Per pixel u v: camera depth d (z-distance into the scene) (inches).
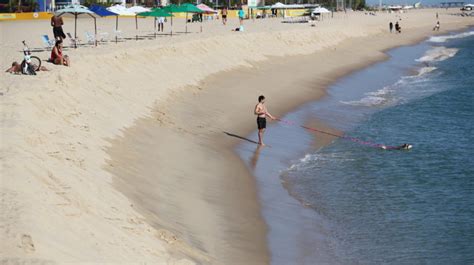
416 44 3272.6
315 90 1563.7
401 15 6747.1
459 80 1823.3
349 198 749.9
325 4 7322.8
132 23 3147.1
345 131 1127.6
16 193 487.2
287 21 3732.8
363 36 3346.5
